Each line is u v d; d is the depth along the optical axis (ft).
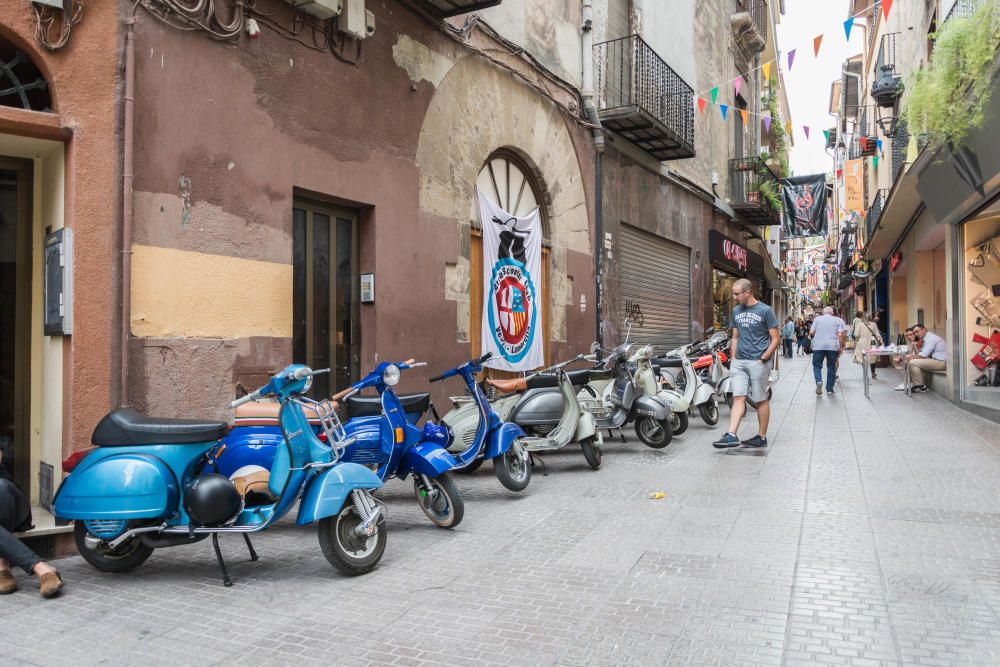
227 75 18.79
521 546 15.38
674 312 54.60
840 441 28.22
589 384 29.63
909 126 31.73
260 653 10.25
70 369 15.46
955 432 29.78
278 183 20.26
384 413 16.75
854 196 93.20
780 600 12.05
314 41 21.57
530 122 33.65
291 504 13.65
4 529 12.58
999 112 26.81
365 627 11.15
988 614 11.36
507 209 33.27
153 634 10.93
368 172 23.65
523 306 32.99
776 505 18.44
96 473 13.14
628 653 10.14
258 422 16.88
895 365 69.92
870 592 12.37
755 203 68.49
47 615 11.70
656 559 14.30
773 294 118.73
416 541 15.94
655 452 27.04
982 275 36.09
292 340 20.81
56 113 15.31
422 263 26.12
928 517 17.02
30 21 14.85
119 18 16.17
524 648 10.34
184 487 13.47
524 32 33.53
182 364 17.44
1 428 16.88
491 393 25.04
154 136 16.92
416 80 25.90
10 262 16.88
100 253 15.78
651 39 48.62
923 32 45.65
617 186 43.78
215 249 18.39
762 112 88.33
